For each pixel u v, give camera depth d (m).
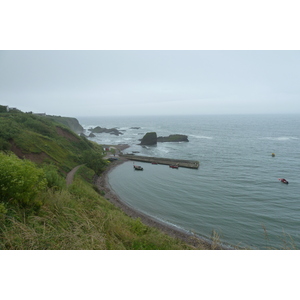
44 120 59.66
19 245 7.46
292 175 46.53
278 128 159.62
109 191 37.41
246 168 53.00
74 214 12.40
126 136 134.62
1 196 10.17
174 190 38.09
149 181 43.69
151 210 29.95
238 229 25.22
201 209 30.31
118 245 10.27
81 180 35.06
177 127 185.62
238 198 34.28
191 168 54.38
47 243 7.92
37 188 11.72
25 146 37.34
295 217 28.19
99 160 49.34
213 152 74.69
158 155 71.88
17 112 61.97
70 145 53.34
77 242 8.16
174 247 13.16
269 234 24.38
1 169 10.16
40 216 10.67
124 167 56.16
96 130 154.88
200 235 23.61
